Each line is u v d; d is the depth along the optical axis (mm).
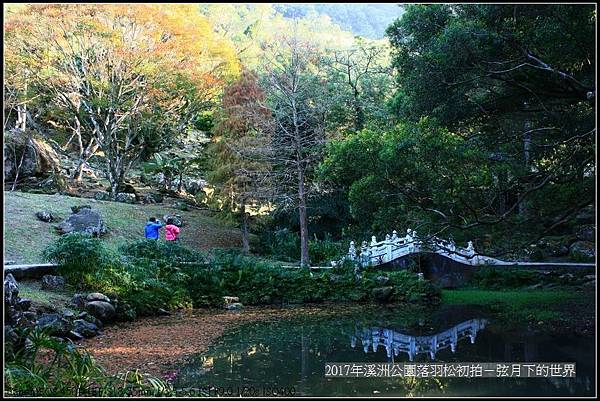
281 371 9320
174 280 16844
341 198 26203
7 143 27312
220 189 24344
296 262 23344
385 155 13328
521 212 15844
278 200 23547
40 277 14102
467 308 16609
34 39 25828
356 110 28344
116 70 26922
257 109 23719
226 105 24516
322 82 25625
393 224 15000
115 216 24188
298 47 23859
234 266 18500
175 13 27625
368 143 14102
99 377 7332
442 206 14258
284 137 23078
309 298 18141
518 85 13648
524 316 14422
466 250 21469
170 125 31719
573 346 11109
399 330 13469
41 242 18625
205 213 28484
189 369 9375
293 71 22969
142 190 31656
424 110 14883
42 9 25219
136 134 30234
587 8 11344
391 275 19062
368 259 20609
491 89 14797
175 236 20812
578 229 24797
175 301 16047
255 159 23141
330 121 27688
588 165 14148
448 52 12609
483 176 13180
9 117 29781
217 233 25750
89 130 30859
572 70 13297
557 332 12477
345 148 14133
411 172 13484
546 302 16016
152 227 20141
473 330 13195
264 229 26422
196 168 35156
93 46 26500
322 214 26547
